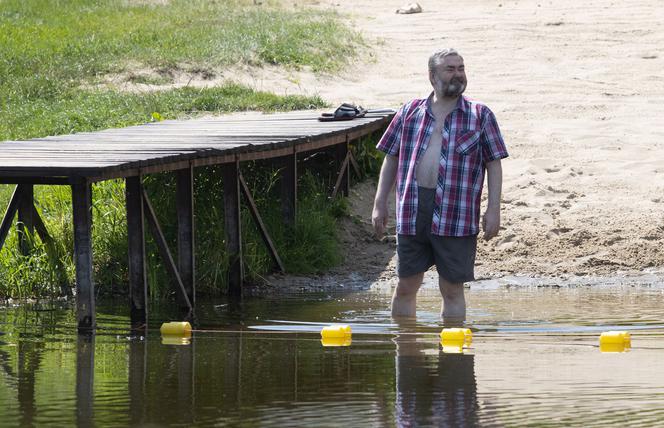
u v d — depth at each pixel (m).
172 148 22.39
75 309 22.08
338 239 28.34
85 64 43.53
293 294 24.05
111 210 26.09
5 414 12.68
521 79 42.25
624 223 28.00
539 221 28.33
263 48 45.47
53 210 27.44
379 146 19.81
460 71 19.12
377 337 17.95
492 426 12.01
